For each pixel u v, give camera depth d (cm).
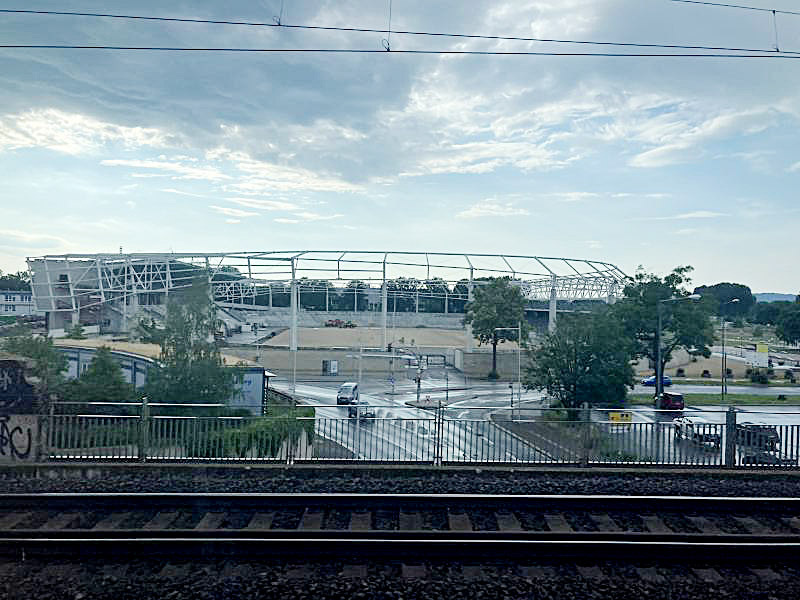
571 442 1453
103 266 7394
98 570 884
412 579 864
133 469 1326
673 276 4734
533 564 926
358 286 8600
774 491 1271
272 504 1138
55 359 2427
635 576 895
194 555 927
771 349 9719
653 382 6153
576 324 3909
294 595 816
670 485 1296
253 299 9400
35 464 1314
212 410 2189
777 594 851
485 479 1318
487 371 6681
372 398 4916
